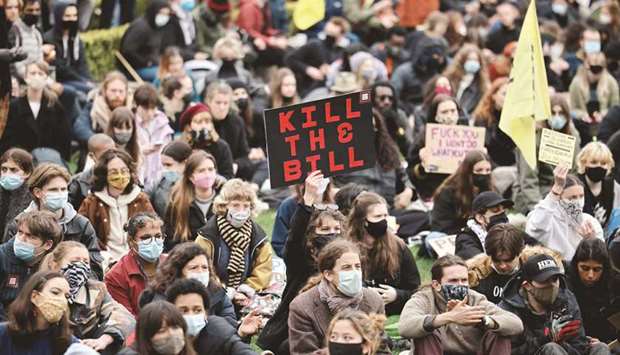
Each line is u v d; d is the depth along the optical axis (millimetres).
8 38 36562
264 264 26672
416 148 34531
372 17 52188
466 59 42469
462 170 31000
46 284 21094
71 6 40812
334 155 25203
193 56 45125
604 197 30438
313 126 25141
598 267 25031
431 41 44656
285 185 25078
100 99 36031
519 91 28656
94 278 24328
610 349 24688
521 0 54156
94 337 22750
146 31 44719
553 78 46219
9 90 34375
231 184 26328
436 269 23172
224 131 36875
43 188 25609
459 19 49781
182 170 29438
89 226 26094
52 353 21281
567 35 47875
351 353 20750
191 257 22328
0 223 27906
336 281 22719
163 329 19984
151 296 22266
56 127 35750
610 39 49125
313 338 22766
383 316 21422
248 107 39375
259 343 24703
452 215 31172
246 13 49406
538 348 23703
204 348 21422
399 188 34594
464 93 42562
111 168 27750
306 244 24391
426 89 39844
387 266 25625
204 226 26375
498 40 50094
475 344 23281
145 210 28266
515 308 23891
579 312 24062
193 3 45719
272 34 50281
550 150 28250
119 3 48875
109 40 46344
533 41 28578
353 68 43281
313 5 30203
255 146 39812
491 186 30969
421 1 53031
